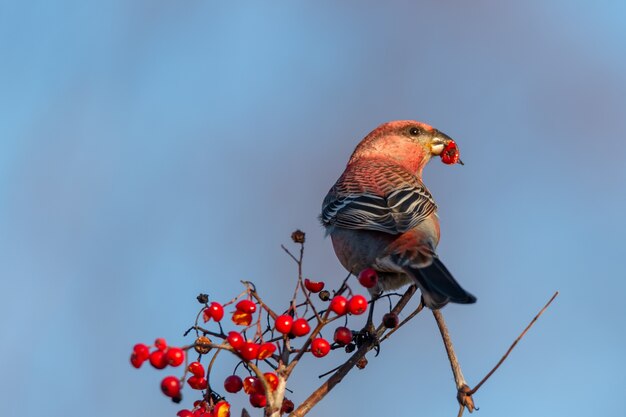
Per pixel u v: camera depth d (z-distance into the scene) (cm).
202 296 582
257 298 570
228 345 533
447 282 739
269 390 526
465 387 629
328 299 657
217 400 597
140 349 514
